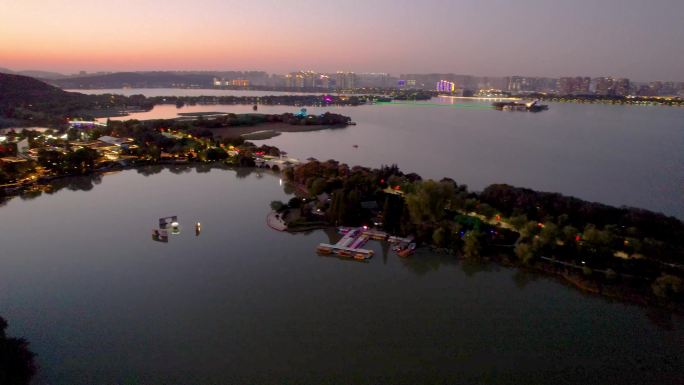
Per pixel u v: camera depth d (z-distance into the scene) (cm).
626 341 9394
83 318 10006
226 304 10669
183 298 10919
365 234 15025
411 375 8256
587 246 12662
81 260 13025
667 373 8406
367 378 8150
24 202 18950
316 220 16262
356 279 12094
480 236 13562
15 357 7975
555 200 15525
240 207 18200
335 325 9850
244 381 8025
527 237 13575
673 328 9838
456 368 8481
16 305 10562
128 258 13200
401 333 9581
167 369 8331
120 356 8700
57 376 8112
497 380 8175
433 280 12100
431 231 14400
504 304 10869
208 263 12925
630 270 11806
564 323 10050
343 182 18538
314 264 12988
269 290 11375
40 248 13900
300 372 8281
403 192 17725
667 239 13325
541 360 8762
